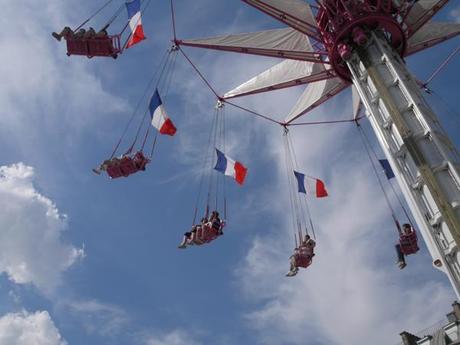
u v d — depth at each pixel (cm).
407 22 2861
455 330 3925
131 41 2477
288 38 3078
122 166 2614
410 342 4162
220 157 2912
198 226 2644
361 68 2539
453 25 3177
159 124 2581
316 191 3177
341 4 2730
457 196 2005
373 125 2383
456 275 1914
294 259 2798
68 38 2442
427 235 2028
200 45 2925
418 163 2092
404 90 2298
